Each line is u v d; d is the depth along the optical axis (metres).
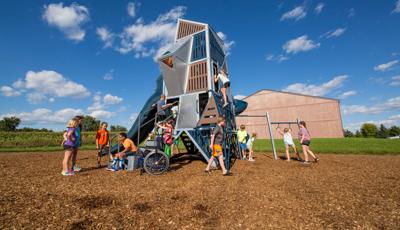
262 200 3.77
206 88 8.66
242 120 33.06
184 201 3.72
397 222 2.88
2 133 26.72
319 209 3.36
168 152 6.93
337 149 13.56
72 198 3.81
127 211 3.27
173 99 9.50
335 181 5.10
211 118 7.45
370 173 6.05
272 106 31.58
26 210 3.20
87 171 6.62
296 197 3.92
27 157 11.07
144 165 5.91
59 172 6.39
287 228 2.74
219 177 5.55
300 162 8.48
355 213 3.19
